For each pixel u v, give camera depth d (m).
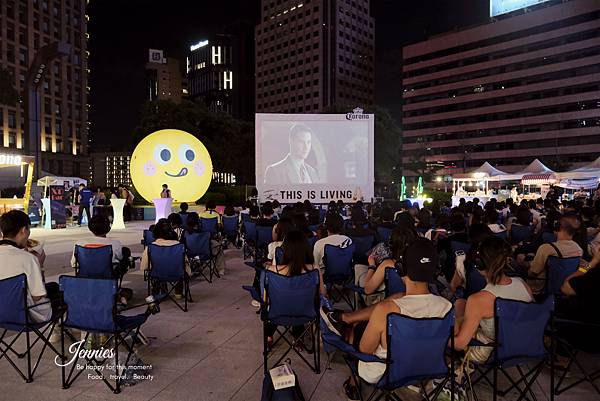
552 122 73.50
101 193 19.12
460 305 3.55
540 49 74.81
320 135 15.25
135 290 6.73
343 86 107.31
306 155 15.23
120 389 3.47
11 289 3.53
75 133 70.56
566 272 4.47
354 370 2.97
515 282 3.05
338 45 105.88
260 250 8.04
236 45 154.75
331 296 6.21
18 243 3.89
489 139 80.44
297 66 111.25
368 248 6.49
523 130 76.69
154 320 5.24
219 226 10.88
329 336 3.16
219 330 4.89
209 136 36.31
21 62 60.12
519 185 35.09
